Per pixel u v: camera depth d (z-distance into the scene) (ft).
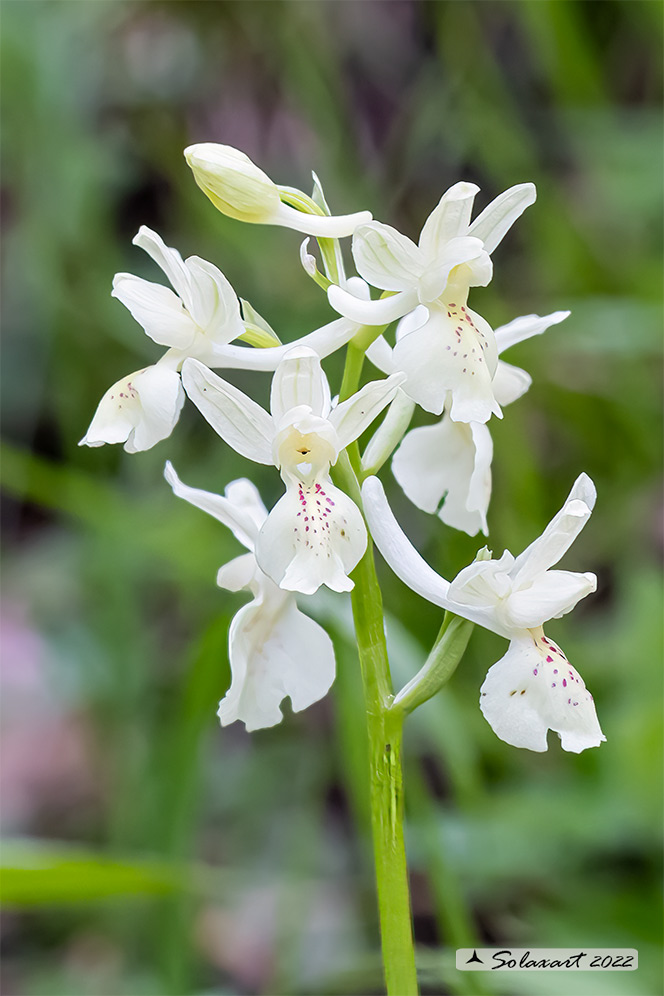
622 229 1.47
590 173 1.54
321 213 0.83
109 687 1.30
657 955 0.99
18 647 1.48
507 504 1.23
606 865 1.07
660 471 1.39
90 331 1.52
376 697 0.80
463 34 1.47
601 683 1.14
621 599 1.27
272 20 1.53
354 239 0.79
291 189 0.82
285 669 0.83
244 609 0.82
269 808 1.27
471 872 1.03
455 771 1.01
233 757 1.33
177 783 0.99
